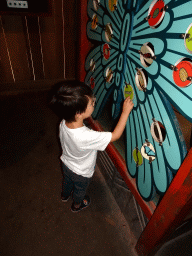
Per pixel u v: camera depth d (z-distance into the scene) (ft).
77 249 4.67
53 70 9.82
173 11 2.19
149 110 3.10
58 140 7.55
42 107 9.05
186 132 3.40
